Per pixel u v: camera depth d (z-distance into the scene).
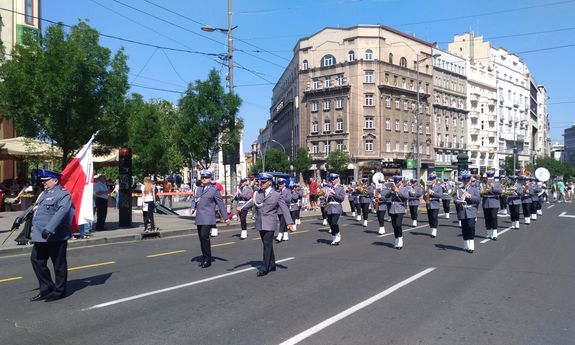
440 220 22.50
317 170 66.69
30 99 14.03
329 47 66.12
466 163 34.22
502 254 12.19
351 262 10.94
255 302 7.31
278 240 14.99
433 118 72.62
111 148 17.19
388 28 65.12
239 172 36.47
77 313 6.74
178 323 6.26
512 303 7.29
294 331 5.93
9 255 12.02
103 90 15.32
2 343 5.53
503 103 91.69
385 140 63.97
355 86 63.25
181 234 16.91
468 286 8.43
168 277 9.21
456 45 86.12
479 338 5.70
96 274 9.51
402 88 66.25
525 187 20.41
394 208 13.21
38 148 18.56
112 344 5.48
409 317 6.53
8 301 7.41
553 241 14.77
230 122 20.98
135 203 30.34
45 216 7.38
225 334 5.82
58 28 15.06
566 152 170.25
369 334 5.82
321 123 66.81
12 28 26.83
